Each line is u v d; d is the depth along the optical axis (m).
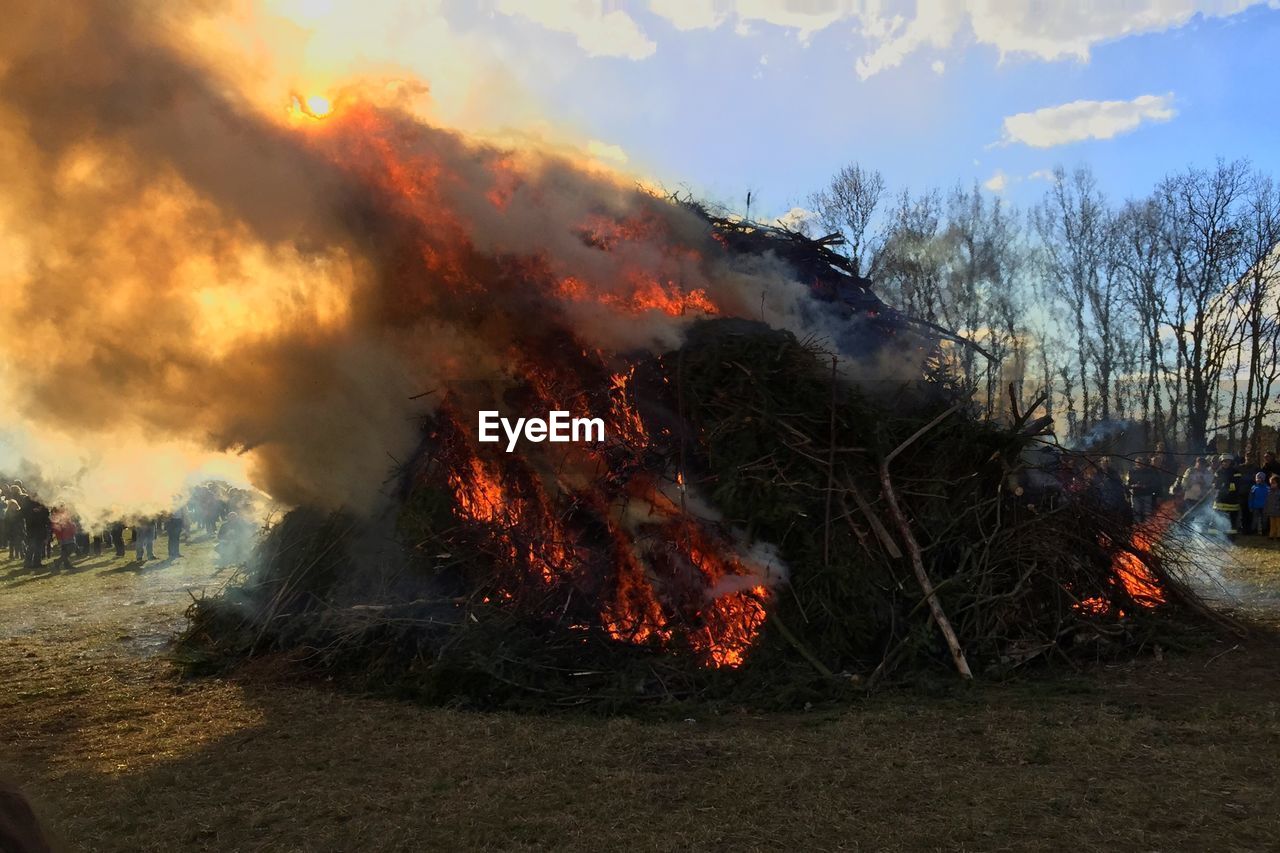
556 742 5.40
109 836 4.20
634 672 6.49
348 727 5.84
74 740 5.80
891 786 4.54
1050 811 4.18
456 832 4.11
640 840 3.98
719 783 4.63
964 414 8.05
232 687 7.02
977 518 7.46
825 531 7.02
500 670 6.42
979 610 6.97
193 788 4.80
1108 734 5.23
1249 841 3.82
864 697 6.23
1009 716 5.69
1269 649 7.24
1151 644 7.22
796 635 6.72
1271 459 17.62
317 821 4.30
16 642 9.42
